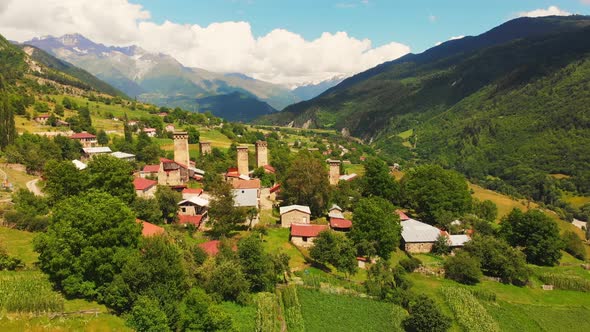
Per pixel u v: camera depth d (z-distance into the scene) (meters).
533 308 74.19
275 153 188.75
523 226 100.44
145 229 67.12
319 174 103.31
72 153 134.00
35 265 52.12
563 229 152.38
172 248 51.50
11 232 62.75
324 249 73.00
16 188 91.88
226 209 81.19
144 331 41.00
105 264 45.59
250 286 59.84
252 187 101.31
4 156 114.94
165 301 44.84
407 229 96.38
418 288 74.62
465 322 63.94
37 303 41.16
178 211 87.62
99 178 75.81
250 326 50.56
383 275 71.31
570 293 84.00
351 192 118.69
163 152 159.00
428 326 57.31
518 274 83.00
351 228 86.50
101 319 41.62
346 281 70.75
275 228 93.12
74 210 48.53
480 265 85.44
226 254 61.66
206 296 48.53
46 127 182.75
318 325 56.06
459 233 102.75
